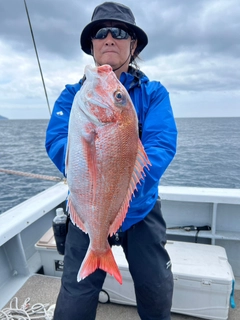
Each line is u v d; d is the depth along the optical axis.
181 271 2.20
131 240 1.70
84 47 1.92
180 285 2.21
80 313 1.59
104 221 1.34
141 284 1.70
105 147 1.25
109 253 1.41
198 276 2.15
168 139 1.54
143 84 1.73
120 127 1.24
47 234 2.87
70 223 1.80
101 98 1.24
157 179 1.44
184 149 20.89
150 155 1.44
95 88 1.25
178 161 15.64
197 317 2.25
